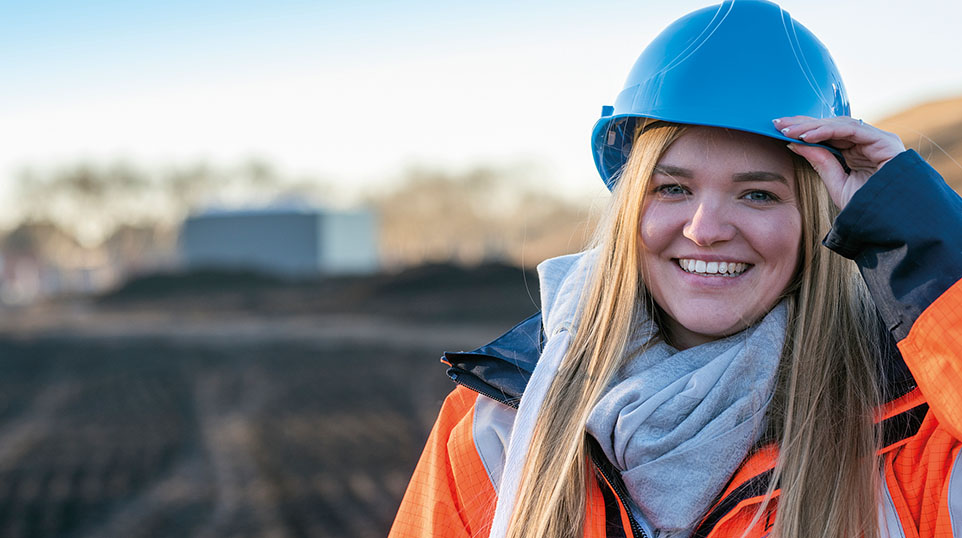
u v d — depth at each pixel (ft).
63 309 160.76
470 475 5.04
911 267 4.23
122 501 30.50
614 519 4.67
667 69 4.67
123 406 51.57
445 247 284.41
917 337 4.16
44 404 53.98
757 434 4.46
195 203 270.26
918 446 4.37
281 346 80.38
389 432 39.63
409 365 63.05
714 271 4.64
